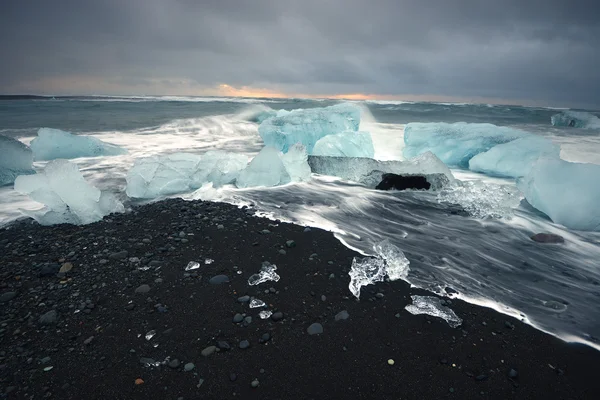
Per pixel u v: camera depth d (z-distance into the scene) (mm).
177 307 2539
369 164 6410
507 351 2211
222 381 1925
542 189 4680
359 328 2391
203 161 5988
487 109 31219
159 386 1878
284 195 5461
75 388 1849
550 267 3355
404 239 3920
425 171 6074
